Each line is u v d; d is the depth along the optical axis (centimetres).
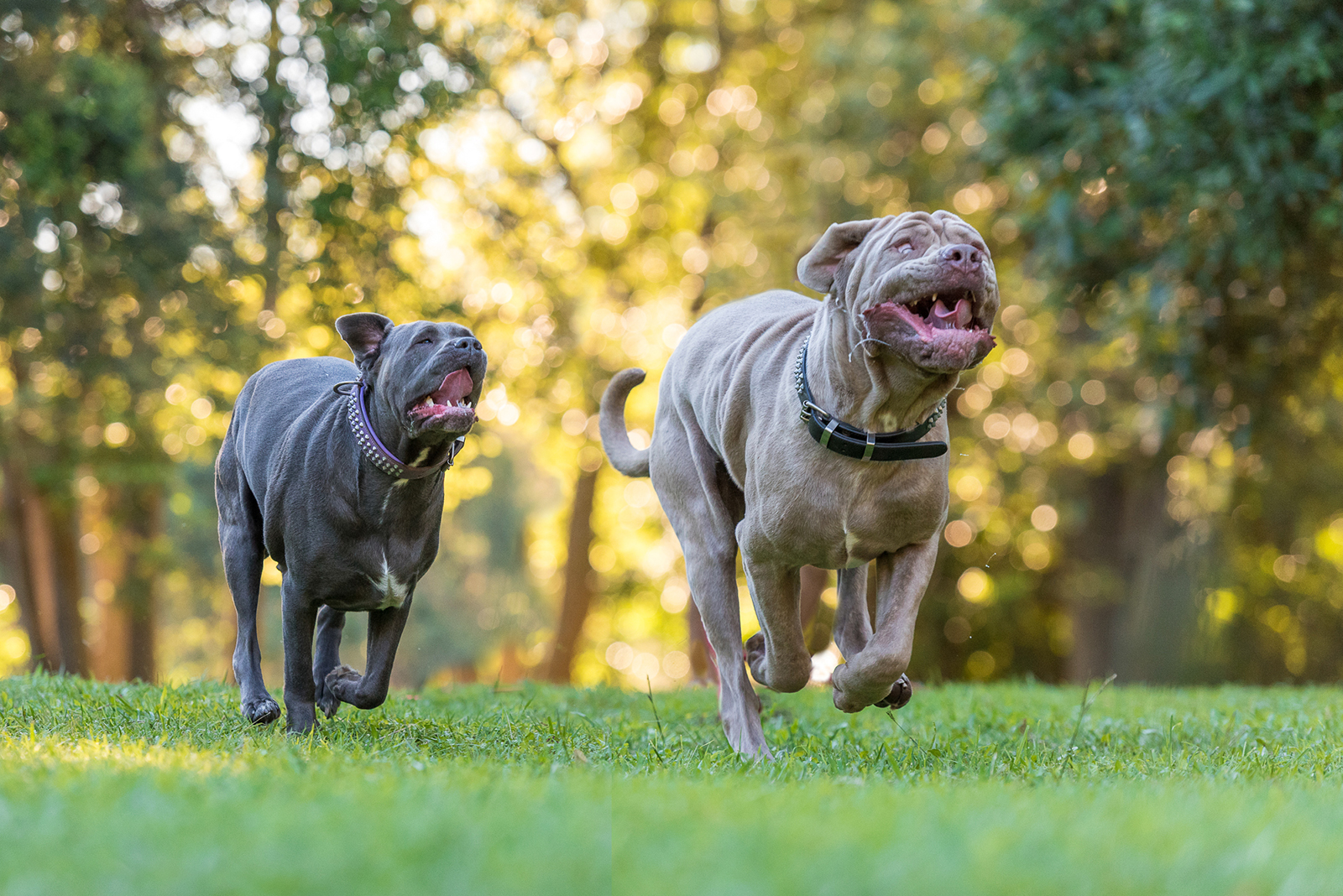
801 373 545
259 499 644
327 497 598
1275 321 1344
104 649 2039
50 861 306
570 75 2152
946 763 578
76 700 712
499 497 3055
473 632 2997
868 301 505
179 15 1662
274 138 1504
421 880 284
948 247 486
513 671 3259
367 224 1527
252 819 341
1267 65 1138
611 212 2305
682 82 2323
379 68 1480
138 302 1583
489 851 305
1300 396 1432
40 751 511
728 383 599
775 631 581
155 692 779
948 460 555
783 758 569
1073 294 1480
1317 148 1140
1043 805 404
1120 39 1359
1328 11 1145
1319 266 1288
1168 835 338
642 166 2331
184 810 356
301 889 277
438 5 1628
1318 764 571
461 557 3119
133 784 402
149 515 1880
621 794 400
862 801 402
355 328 598
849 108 2023
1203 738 710
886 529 545
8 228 1445
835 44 2044
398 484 595
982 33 1933
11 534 1816
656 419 672
